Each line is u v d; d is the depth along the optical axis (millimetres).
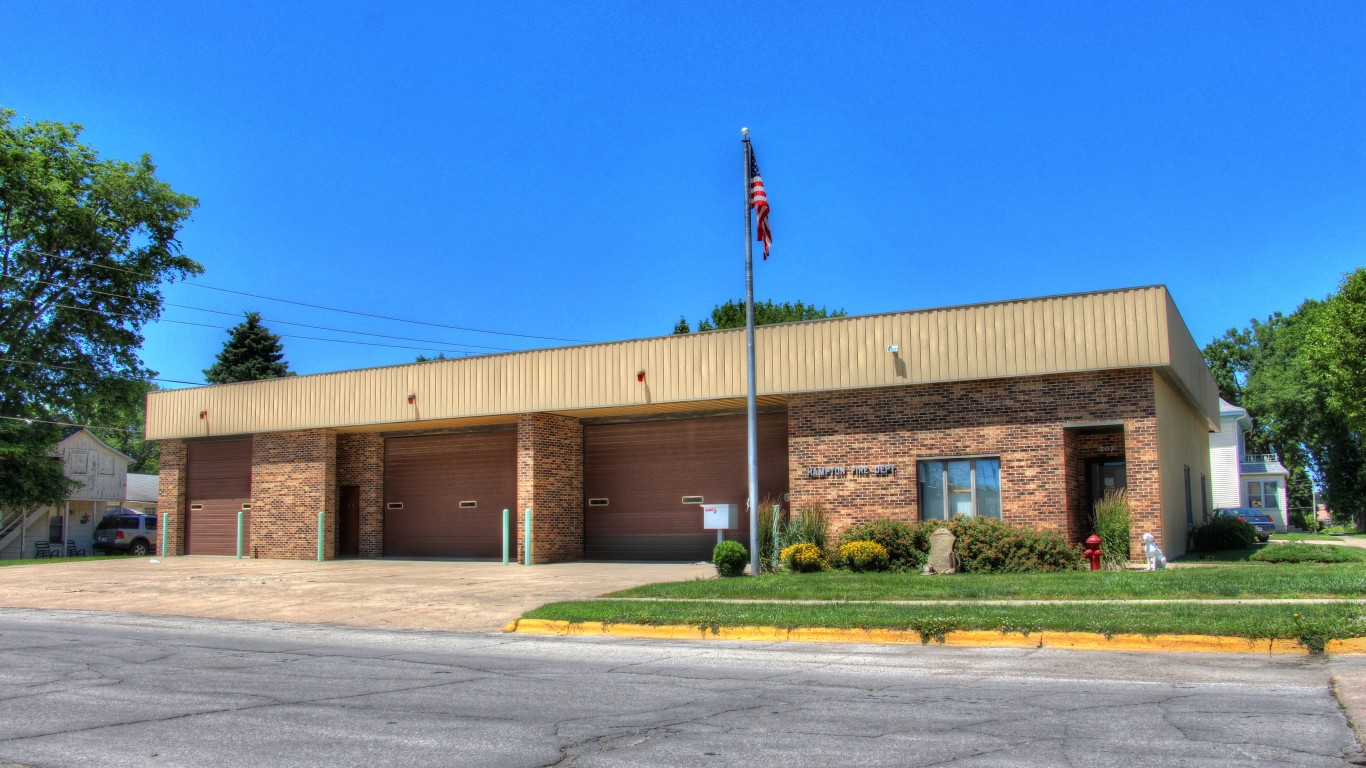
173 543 36125
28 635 15125
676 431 28953
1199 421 33312
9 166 43188
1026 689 9164
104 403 48844
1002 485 22469
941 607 14031
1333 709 7883
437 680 10289
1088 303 21844
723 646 12773
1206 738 6977
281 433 33844
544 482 28594
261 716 8328
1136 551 21047
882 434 23875
